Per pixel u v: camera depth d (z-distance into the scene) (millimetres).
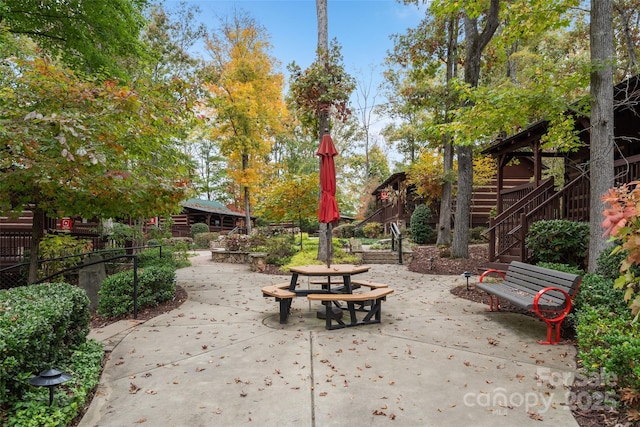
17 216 5230
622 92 7016
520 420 2479
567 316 4219
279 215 12875
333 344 4090
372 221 23531
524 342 4105
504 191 10992
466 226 11211
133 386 3070
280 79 20938
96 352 3543
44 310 2787
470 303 6137
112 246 9789
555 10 6609
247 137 19719
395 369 3375
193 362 3604
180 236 28375
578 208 7707
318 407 2682
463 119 7051
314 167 32281
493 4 9625
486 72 14312
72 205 5309
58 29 7598
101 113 4785
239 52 19734
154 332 4609
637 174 6418
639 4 11172
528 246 7180
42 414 2281
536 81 6523
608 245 5312
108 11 7316
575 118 7977
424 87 13430
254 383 3107
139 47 8469
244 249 13422
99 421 2527
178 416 2584
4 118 4680
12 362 2182
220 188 34719
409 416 2543
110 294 5379
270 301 6434
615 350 2441
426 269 10102
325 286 6141
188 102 6207
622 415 2459
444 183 14188
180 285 8086
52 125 4555
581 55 14867
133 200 5410
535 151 9391
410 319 5145
